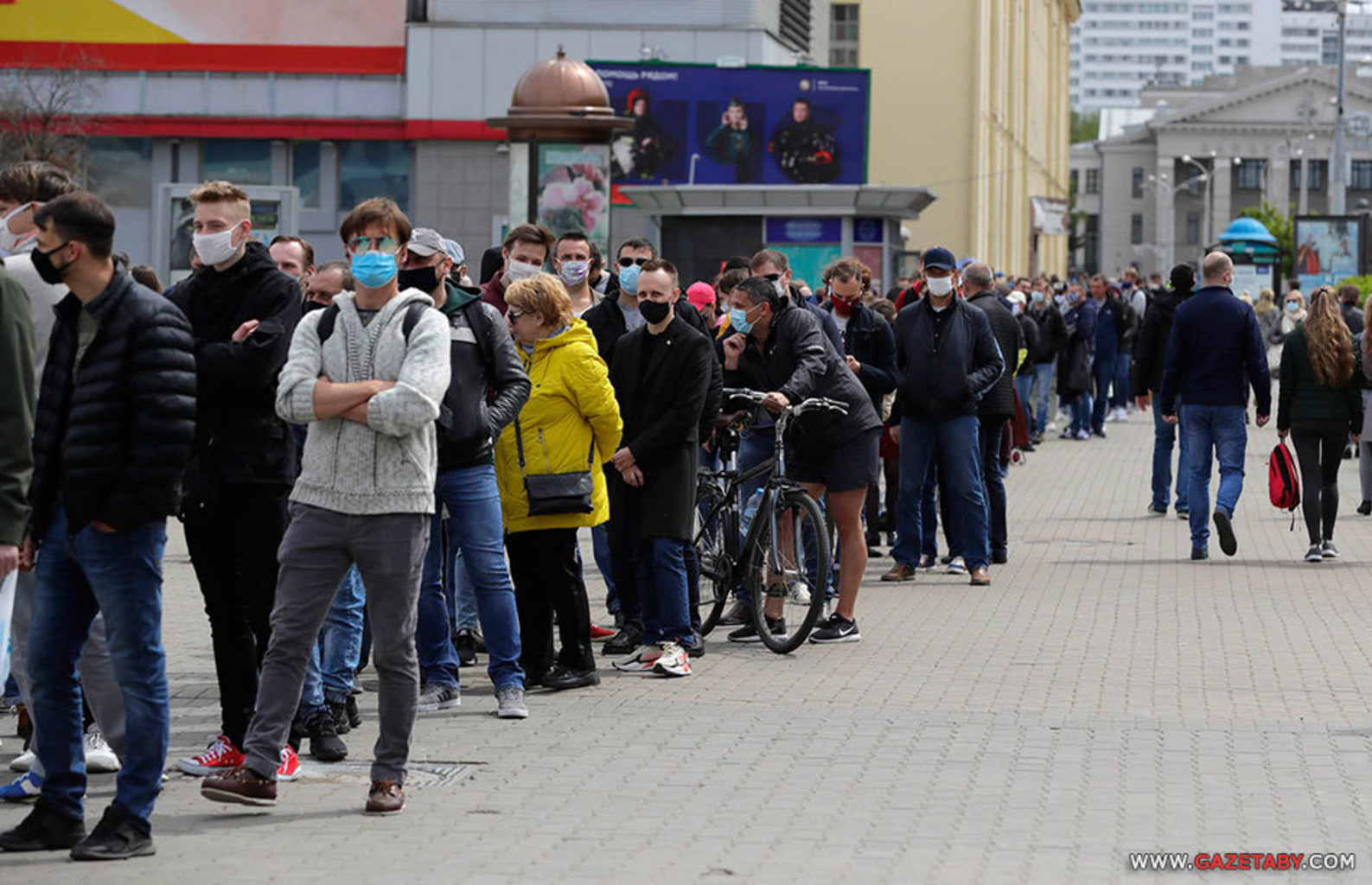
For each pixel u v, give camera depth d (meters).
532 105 47.09
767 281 20.56
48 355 12.33
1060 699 17.06
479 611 16.55
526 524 17.47
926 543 26.95
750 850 11.84
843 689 17.62
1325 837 12.12
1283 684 17.80
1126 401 59.28
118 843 11.75
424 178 78.50
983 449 27.17
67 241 11.60
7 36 78.12
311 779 14.14
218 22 78.38
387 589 12.85
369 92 78.50
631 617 20.00
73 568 11.97
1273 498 27.25
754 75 73.56
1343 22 100.25
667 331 18.45
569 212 46.59
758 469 20.44
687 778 13.95
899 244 58.78
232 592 14.12
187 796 13.59
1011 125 128.25
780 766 14.34
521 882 11.12
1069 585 25.02
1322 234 82.50
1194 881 11.12
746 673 18.55
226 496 13.97
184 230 46.62
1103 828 12.34
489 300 20.19
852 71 73.56
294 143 78.88
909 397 24.97
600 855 11.77
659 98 73.69
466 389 16.11
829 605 21.97
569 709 16.73
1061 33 173.50
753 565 20.03
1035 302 49.50
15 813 13.13
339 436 12.78
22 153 72.81
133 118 78.12
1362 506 33.88
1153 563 27.30
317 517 12.80
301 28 78.44
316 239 79.06
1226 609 22.77
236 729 14.19
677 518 18.41
